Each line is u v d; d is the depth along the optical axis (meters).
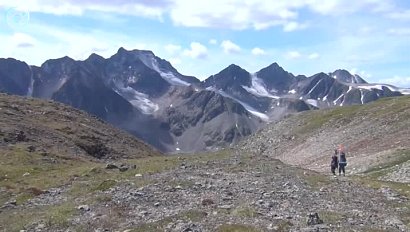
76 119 118.75
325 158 97.94
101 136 107.88
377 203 34.38
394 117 113.06
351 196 36.44
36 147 77.00
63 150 81.31
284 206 31.78
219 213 29.45
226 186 38.66
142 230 26.83
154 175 45.34
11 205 39.59
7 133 80.06
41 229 29.48
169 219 28.47
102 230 28.05
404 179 51.22
